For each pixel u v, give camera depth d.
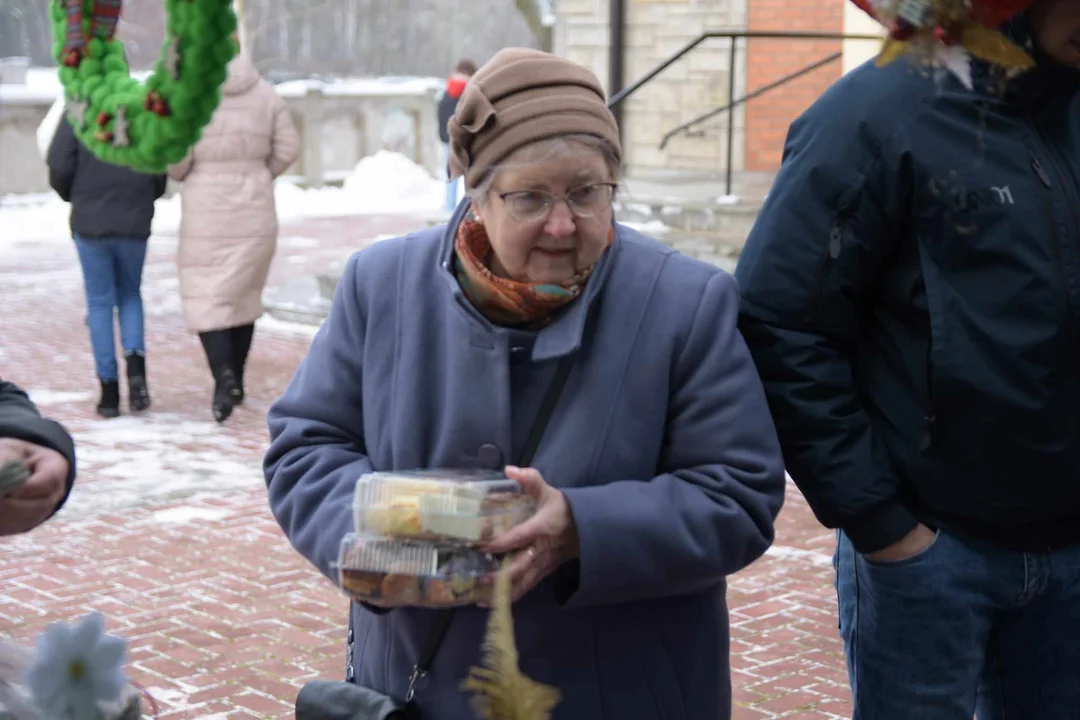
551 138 2.25
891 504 2.67
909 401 2.68
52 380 10.48
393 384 2.51
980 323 2.55
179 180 8.98
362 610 2.61
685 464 2.45
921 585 2.69
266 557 6.38
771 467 2.42
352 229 20.86
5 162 22.14
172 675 5.03
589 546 2.26
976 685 2.79
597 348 2.43
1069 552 2.73
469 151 2.34
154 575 6.11
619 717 2.42
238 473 7.86
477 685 1.87
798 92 15.80
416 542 2.22
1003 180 2.53
